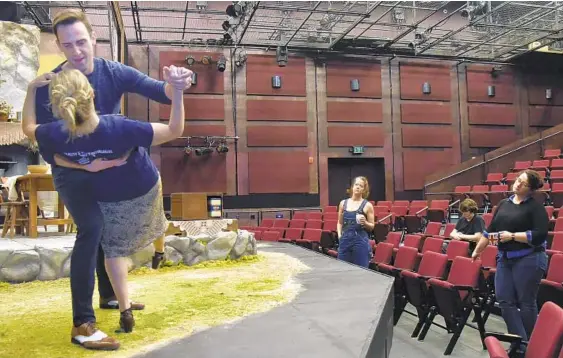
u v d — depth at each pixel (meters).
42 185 3.89
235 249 3.84
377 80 11.27
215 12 9.19
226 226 4.21
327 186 10.93
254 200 10.55
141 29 9.81
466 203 4.62
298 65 10.89
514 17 10.28
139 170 1.68
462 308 3.53
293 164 10.76
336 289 2.53
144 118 10.05
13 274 2.82
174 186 10.17
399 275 4.32
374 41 10.66
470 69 11.82
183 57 10.32
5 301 2.33
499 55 11.52
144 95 1.80
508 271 3.08
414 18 10.26
